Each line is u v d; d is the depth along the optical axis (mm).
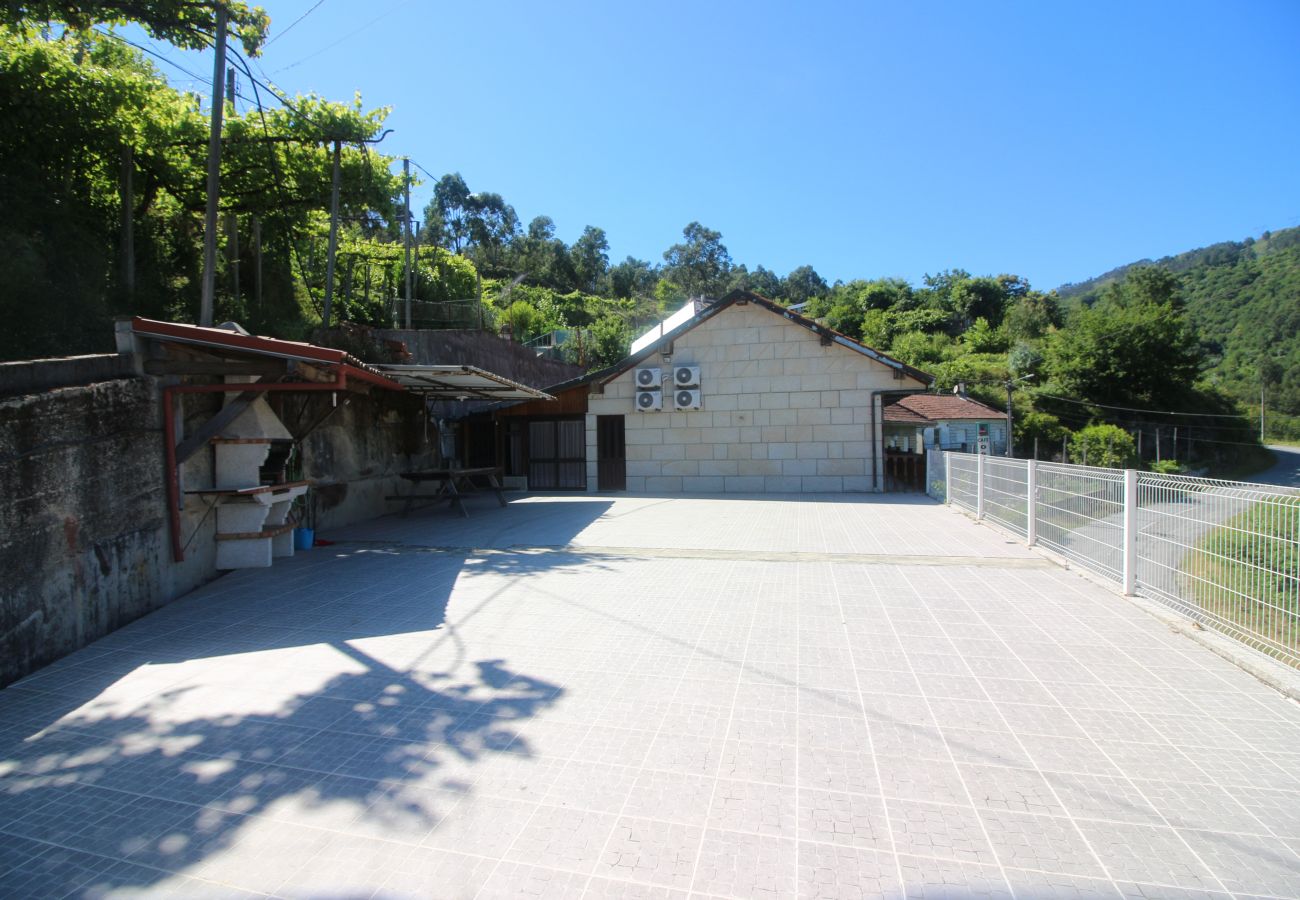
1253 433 46844
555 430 16781
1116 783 2832
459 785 2869
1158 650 4418
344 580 6617
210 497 6570
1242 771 2924
